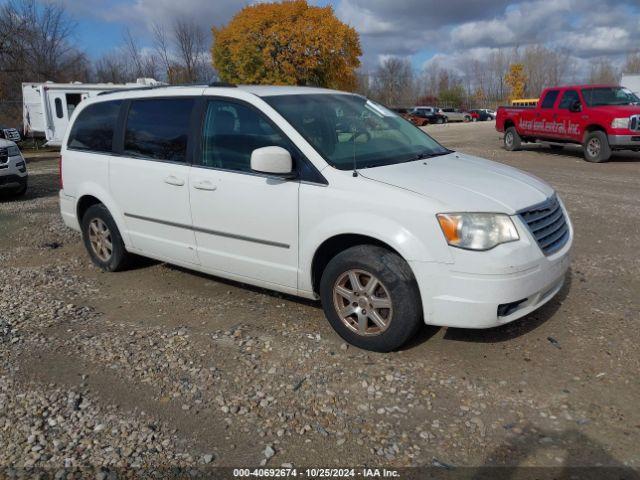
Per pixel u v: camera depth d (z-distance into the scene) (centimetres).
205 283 543
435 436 304
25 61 3259
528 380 355
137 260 591
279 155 395
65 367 386
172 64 3362
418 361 381
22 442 308
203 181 458
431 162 441
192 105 481
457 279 352
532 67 6881
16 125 3064
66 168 595
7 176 1012
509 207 365
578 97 1494
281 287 439
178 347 410
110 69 3862
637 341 401
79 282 559
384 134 476
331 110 463
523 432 306
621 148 1412
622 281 522
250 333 429
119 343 419
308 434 308
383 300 378
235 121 450
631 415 318
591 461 283
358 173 394
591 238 679
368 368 373
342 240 404
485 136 2491
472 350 393
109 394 352
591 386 347
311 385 355
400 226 364
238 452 296
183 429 316
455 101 6656
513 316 364
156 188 497
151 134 510
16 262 633
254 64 3019
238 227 444
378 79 5616
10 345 420
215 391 352
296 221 408
